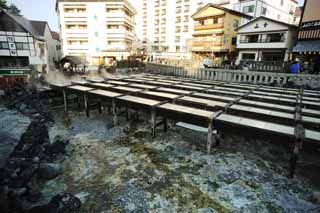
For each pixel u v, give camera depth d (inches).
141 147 282.7
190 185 201.5
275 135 199.2
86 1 1565.0
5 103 505.4
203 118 245.3
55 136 319.0
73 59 953.5
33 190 187.0
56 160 245.4
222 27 1203.9
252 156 261.3
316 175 219.1
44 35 1378.0
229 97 354.0
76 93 418.9
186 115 259.0
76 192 189.6
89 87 449.1
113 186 199.2
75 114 434.0
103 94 368.2
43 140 278.2
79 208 167.6
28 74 722.8
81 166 234.4
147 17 2598.4
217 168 231.1
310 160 250.2
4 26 794.8
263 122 227.0
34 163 213.9
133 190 193.3
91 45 1652.3
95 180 208.4
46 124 368.2
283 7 1555.1
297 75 601.9
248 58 1077.1
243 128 217.8
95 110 461.7
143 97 372.8
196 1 2133.4
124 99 330.6
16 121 392.2
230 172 223.9
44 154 242.8
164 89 417.1
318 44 684.7
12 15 887.1
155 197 184.1
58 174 215.8
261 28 977.5
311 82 579.2
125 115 418.6
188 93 376.8
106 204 174.6
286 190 193.9
